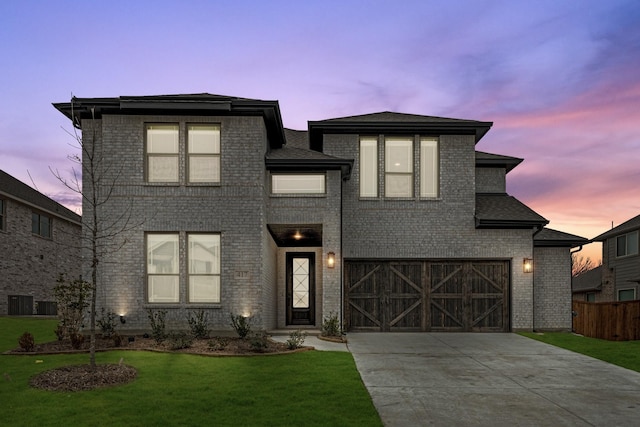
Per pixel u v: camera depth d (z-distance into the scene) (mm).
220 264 13141
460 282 15711
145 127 13312
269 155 14398
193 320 12461
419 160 15992
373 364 10000
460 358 10797
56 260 27812
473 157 15930
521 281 15578
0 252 22594
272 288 15430
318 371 8828
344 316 15539
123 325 12844
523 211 16156
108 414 6180
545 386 8320
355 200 15766
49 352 10070
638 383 8609
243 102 12992
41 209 25609
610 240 28750
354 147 15891
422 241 15688
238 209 13180
